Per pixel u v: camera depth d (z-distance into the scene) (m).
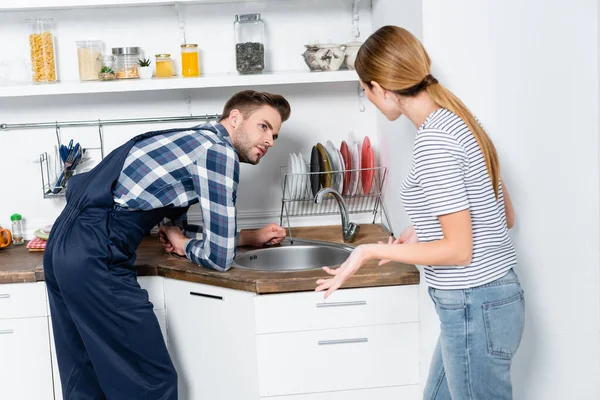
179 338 2.35
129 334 2.16
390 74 1.68
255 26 2.60
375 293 2.17
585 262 2.19
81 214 2.14
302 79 2.54
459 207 1.59
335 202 2.88
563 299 2.21
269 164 2.85
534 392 2.26
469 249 1.62
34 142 2.79
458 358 1.71
